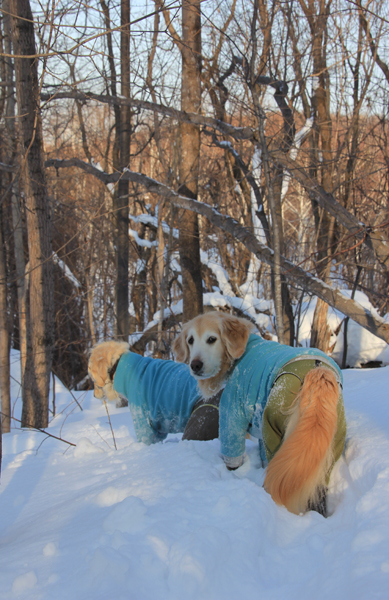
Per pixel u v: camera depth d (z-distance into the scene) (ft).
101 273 40.55
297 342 27.78
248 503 6.68
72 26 9.87
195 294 24.29
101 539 6.08
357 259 28.02
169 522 6.31
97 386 15.08
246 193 35.88
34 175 17.98
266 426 8.65
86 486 9.89
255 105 19.17
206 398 11.23
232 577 5.33
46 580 5.37
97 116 43.91
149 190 21.72
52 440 16.20
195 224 24.29
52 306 19.26
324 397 7.70
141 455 11.18
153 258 38.83
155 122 28.40
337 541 6.06
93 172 22.98
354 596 4.59
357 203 29.60
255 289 37.27
